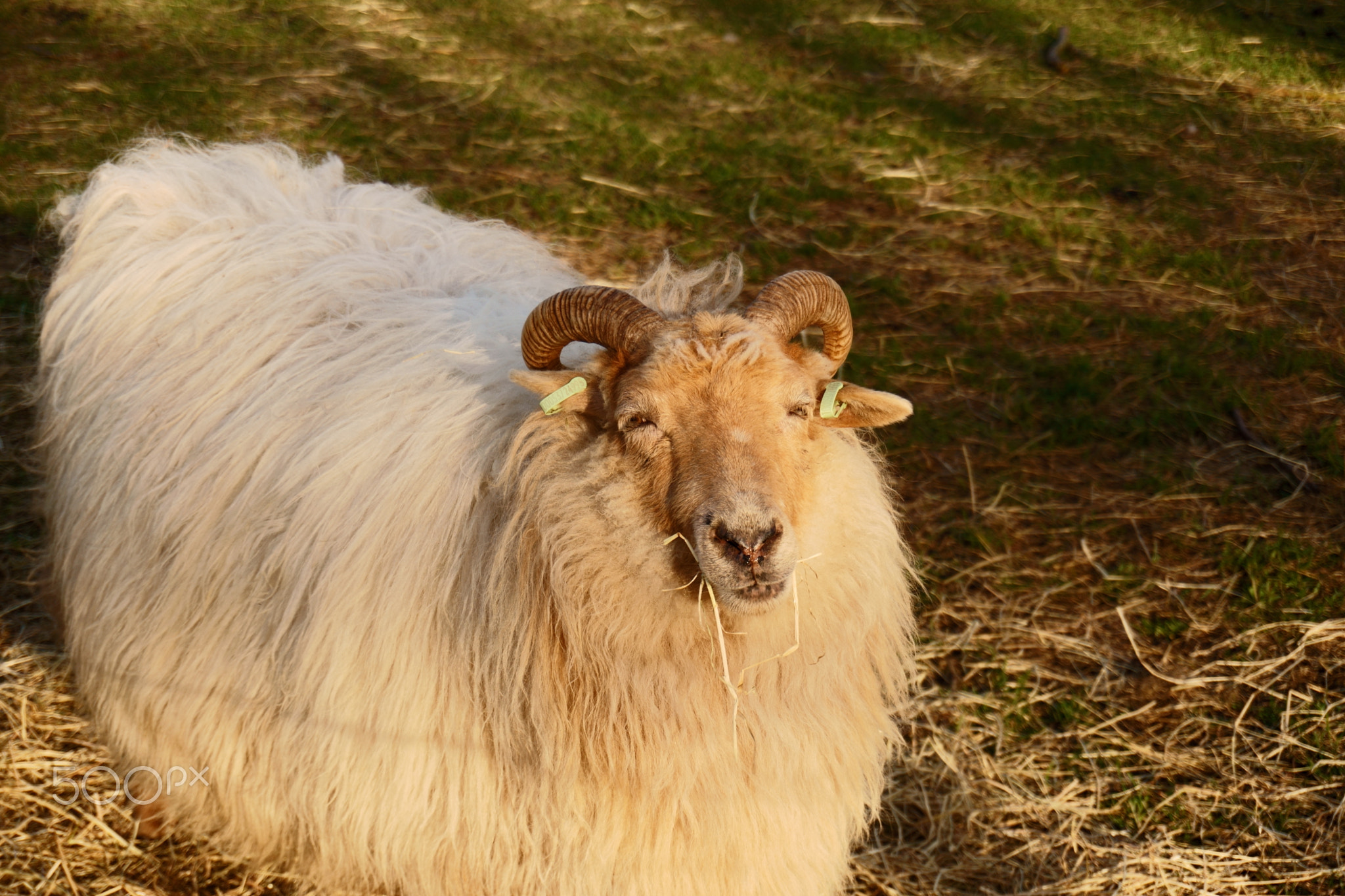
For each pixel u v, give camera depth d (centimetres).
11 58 858
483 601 294
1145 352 661
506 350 324
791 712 298
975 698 456
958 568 517
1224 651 479
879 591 311
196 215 380
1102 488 564
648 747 288
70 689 432
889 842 403
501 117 841
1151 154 880
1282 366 650
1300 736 439
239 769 335
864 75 972
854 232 751
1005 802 416
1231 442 598
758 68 964
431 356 328
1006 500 554
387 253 377
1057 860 396
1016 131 900
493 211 725
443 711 303
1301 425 610
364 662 304
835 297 310
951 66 1001
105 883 365
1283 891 385
